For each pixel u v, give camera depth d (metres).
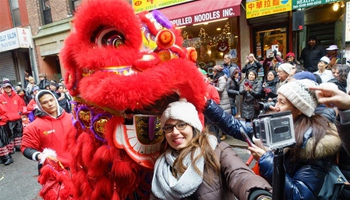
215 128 3.04
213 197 1.01
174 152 1.11
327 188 1.08
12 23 10.99
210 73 6.62
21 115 5.41
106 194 1.19
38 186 3.60
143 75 1.00
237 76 4.72
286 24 5.47
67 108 5.93
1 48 10.76
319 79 2.87
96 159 1.13
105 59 1.01
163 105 1.20
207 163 1.04
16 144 5.47
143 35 1.14
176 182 1.00
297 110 1.15
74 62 1.17
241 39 6.06
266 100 3.87
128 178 1.15
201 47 6.73
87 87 1.00
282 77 3.44
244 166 1.02
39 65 10.50
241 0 5.16
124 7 1.04
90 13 1.04
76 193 1.33
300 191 1.02
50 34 9.70
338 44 5.14
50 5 9.52
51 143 2.15
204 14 5.41
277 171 0.77
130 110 1.13
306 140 1.04
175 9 6.22
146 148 1.17
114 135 1.11
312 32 5.88
